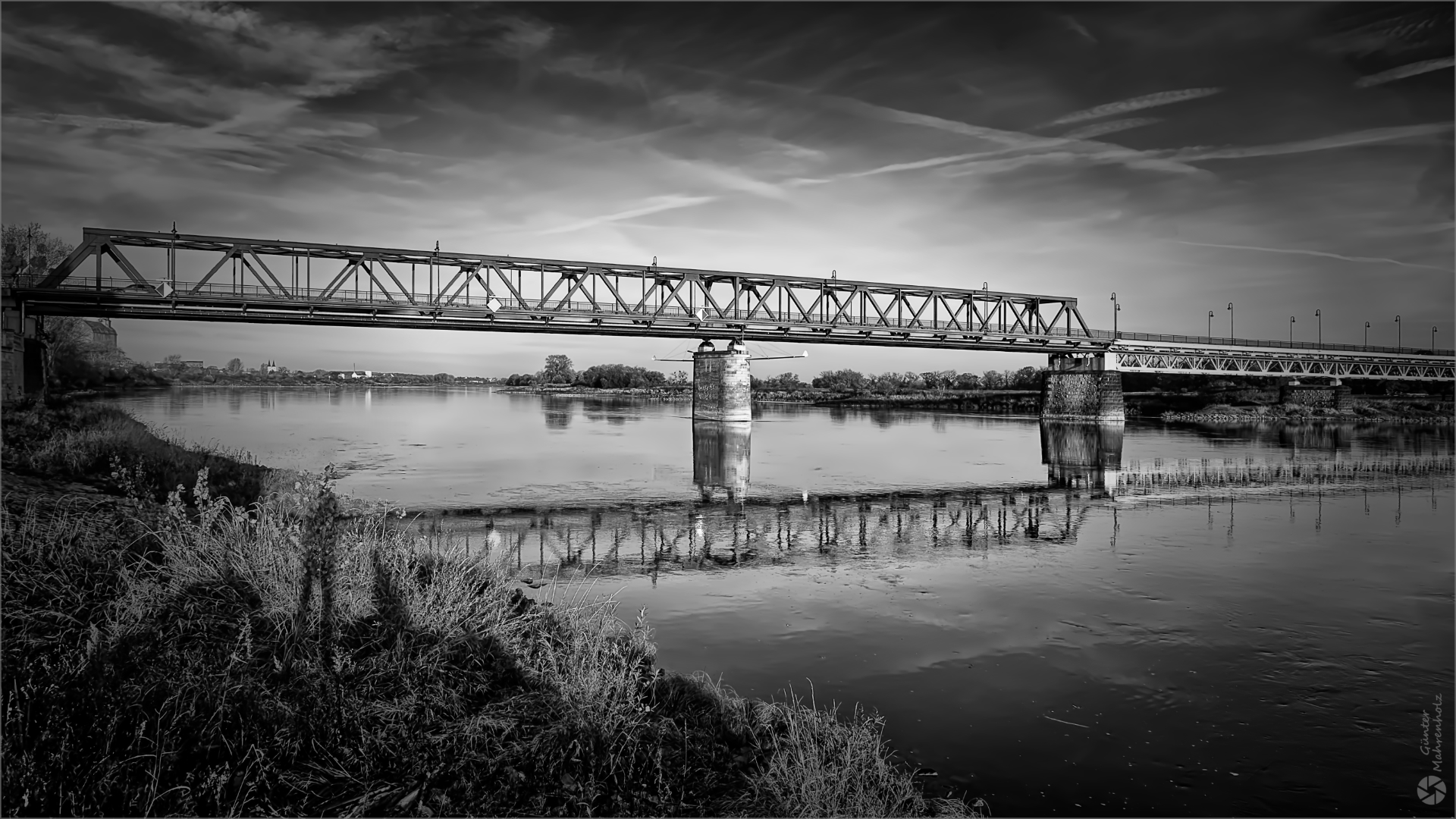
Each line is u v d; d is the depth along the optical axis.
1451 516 27.69
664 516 27.59
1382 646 13.67
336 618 8.37
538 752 7.16
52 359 65.81
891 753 9.34
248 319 57.81
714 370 78.25
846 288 84.19
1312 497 32.94
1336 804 8.59
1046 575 18.92
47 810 5.38
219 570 9.05
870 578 18.56
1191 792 8.75
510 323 66.81
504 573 13.86
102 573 8.92
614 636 11.38
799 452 52.84
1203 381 150.62
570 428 74.19
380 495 30.81
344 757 6.65
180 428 53.06
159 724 6.16
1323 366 112.38
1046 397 101.75
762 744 8.55
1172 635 14.21
